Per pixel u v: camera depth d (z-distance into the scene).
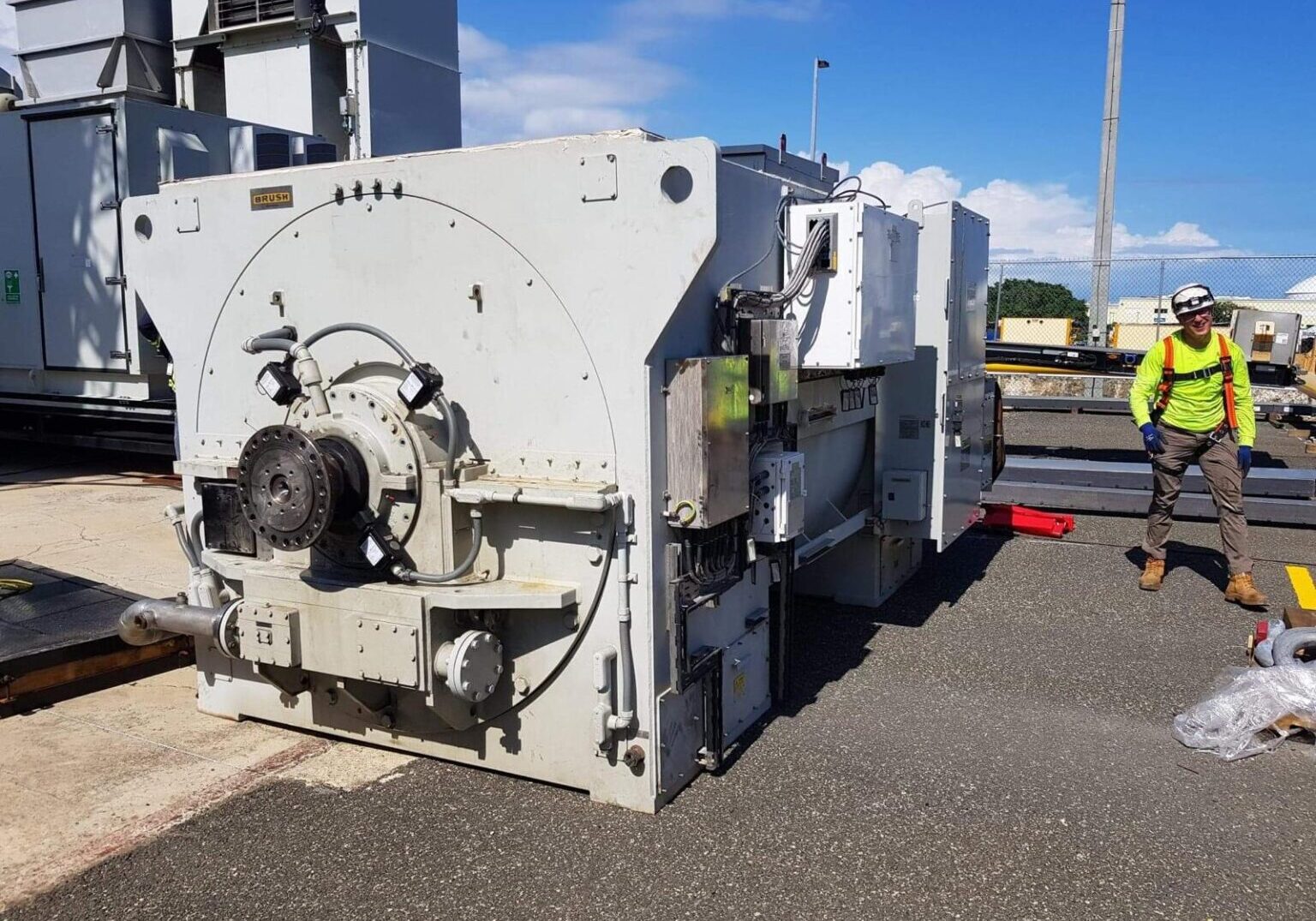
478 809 3.24
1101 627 5.34
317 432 3.36
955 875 2.91
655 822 3.17
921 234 5.15
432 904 2.74
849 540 5.67
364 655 3.19
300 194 3.54
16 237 8.61
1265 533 7.62
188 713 4.04
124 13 8.53
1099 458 11.38
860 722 4.04
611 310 3.06
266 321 3.69
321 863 2.93
